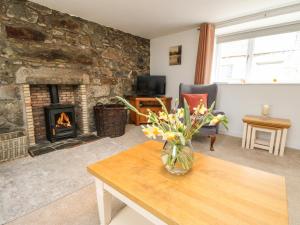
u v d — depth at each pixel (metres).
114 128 3.21
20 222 1.27
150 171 1.12
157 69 4.44
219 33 3.43
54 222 1.27
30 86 2.83
